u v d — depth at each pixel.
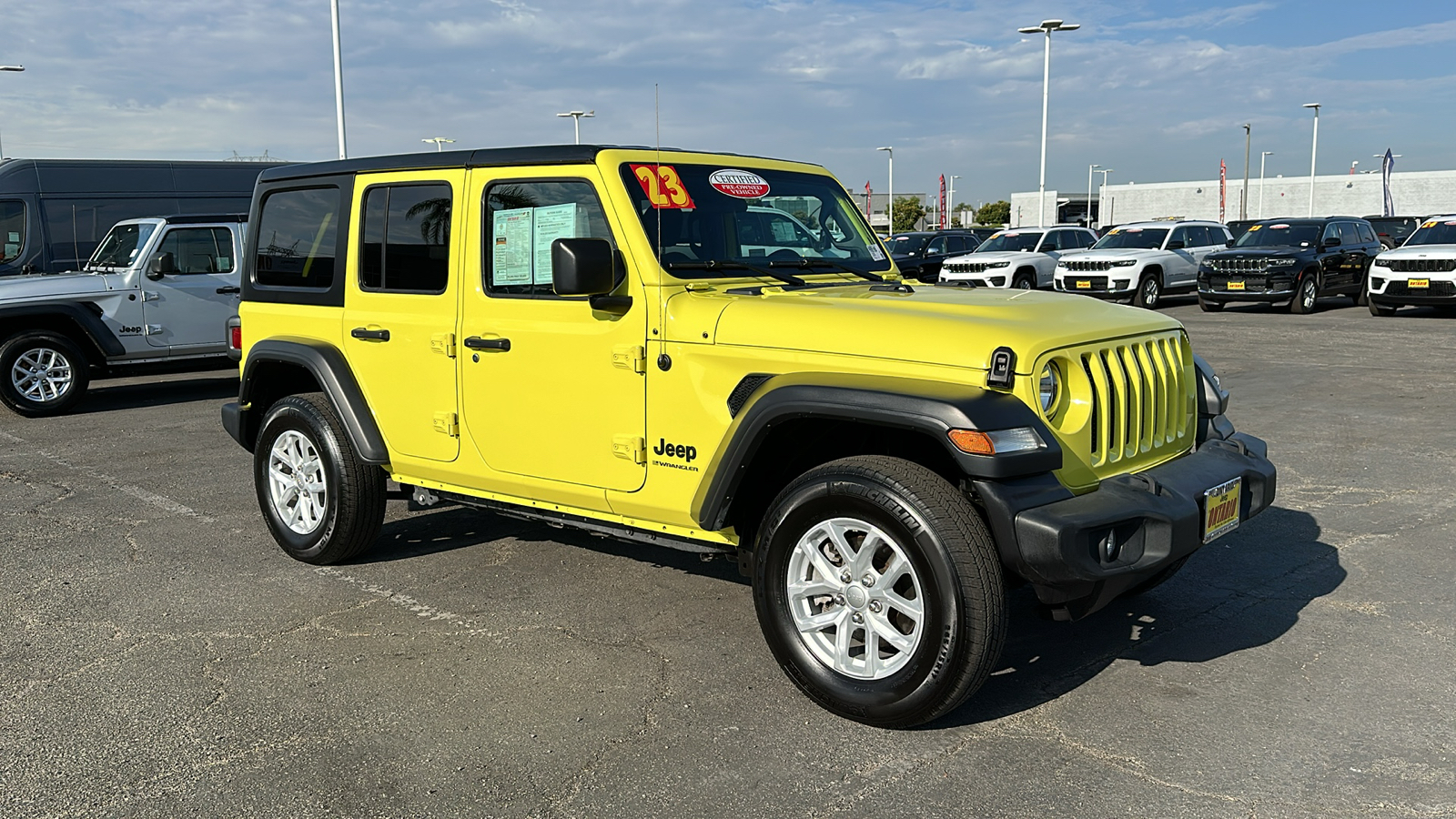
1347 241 20.08
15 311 10.24
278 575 5.29
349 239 5.02
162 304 10.99
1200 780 3.21
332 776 3.30
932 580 3.31
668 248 4.07
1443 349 13.37
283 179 5.36
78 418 10.38
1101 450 3.68
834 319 3.68
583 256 3.74
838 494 3.49
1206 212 73.62
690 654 4.22
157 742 3.54
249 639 4.44
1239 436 4.31
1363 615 4.54
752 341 3.75
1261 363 12.32
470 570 5.32
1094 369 3.66
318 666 4.15
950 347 3.46
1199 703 3.74
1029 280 22.42
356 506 5.16
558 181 4.24
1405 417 8.87
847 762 3.35
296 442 5.42
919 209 73.00
